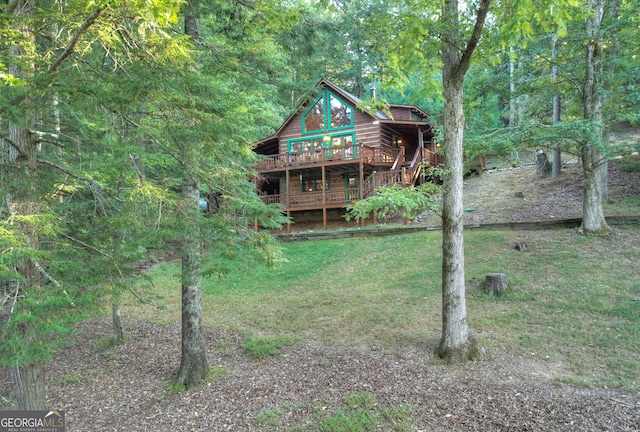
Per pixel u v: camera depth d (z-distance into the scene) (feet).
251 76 18.92
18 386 12.62
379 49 18.03
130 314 31.83
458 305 18.10
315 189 67.97
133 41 11.76
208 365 19.71
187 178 16.62
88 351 25.04
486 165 76.07
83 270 10.71
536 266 27.73
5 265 8.28
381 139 61.98
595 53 30.91
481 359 17.70
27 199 10.45
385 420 13.62
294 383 17.62
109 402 18.02
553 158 51.55
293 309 27.99
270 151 76.33
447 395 14.85
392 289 28.58
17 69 11.12
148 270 43.39
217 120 12.53
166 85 11.40
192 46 13.93
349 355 19.93
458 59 18.20
